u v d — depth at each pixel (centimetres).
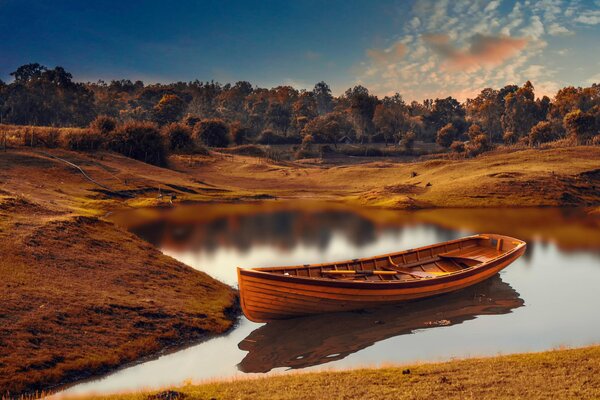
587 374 1773
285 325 3008
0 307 2545
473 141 17938
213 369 2394
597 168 10431
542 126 18175
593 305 3409
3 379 2070
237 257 4747
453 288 3478
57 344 2389
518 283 3944
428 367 1986
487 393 1627
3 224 3831
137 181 9794
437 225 6781
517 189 9238
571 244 5459
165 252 4919
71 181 8875
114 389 2122
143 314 2828
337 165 17088
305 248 5231
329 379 1862
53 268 3216
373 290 3100
